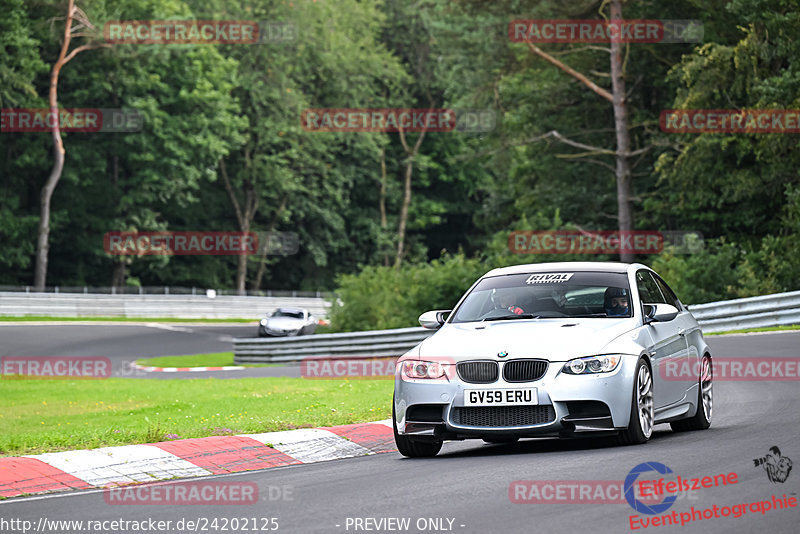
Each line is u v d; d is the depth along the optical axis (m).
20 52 189.88
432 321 36.09
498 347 31.80
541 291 35.62
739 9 124.56
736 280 111.62
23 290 177.38
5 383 82.81
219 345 135.25
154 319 180.62
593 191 154.50
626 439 32.19
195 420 45.97
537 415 31.14
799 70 117.38
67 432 41.78
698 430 37.34
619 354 31.84
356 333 99.94
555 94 156.12
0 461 31.19
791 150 120.00
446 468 29.41
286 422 41.31
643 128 149.38
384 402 50.38
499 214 184.38
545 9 148.75
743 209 134.00
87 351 123.31
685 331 37.41
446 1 154.62
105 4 195.75
